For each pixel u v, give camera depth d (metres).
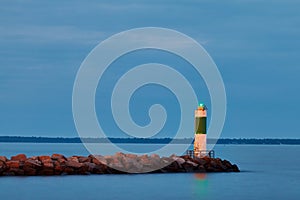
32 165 75.06
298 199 62.69
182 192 65.06
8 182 69.25
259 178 85.44
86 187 67.06
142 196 61.75
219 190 67.81
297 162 146.38
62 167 76.50
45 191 63.38
